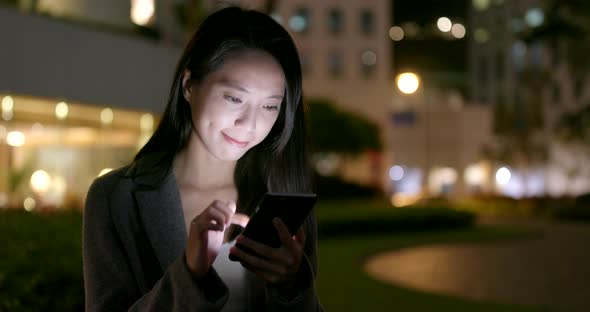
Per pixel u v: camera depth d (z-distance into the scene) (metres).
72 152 16.58
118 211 1.61
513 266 13.93
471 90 58.22
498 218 32.81
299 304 1.40
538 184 52.19
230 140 1.58
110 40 17.31
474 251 16.84
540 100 40.66
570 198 36.06
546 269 13.46
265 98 1.56
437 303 8.70
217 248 1.39
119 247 1.62
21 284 3.55
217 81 1.55
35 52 15.30
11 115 14.97
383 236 19.86
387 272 12.92
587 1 28.12
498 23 56.06
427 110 53.97
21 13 15.02
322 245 17.00
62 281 3.79
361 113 50.75
